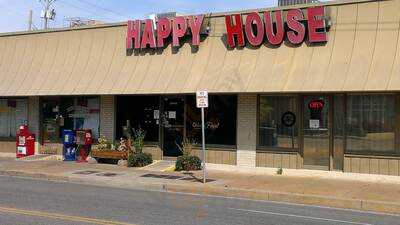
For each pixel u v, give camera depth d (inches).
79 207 466.9
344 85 641.6
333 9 679.7
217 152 769.6
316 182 643.5
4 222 389.1
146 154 806.5
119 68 827.4
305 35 692.1
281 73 690.8
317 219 442.9
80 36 885.2
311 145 705.0
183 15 812.6
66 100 914.7
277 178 678.5
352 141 676.7
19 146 929.5
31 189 594.6
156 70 791.7
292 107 719.7
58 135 922.7
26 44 942.4
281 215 459.2
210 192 604.7
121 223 393.1
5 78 936.9
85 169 767.7
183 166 759.1
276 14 707.4
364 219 454.0
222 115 770.2
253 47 727.1
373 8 657.6
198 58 763.4
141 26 816.9
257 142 738.8
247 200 562.3
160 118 824.9
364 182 645.9
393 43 637.3
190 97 802.8
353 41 661.9
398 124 647.8
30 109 943.0
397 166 646.5
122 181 659.4
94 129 885.8
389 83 616.4
